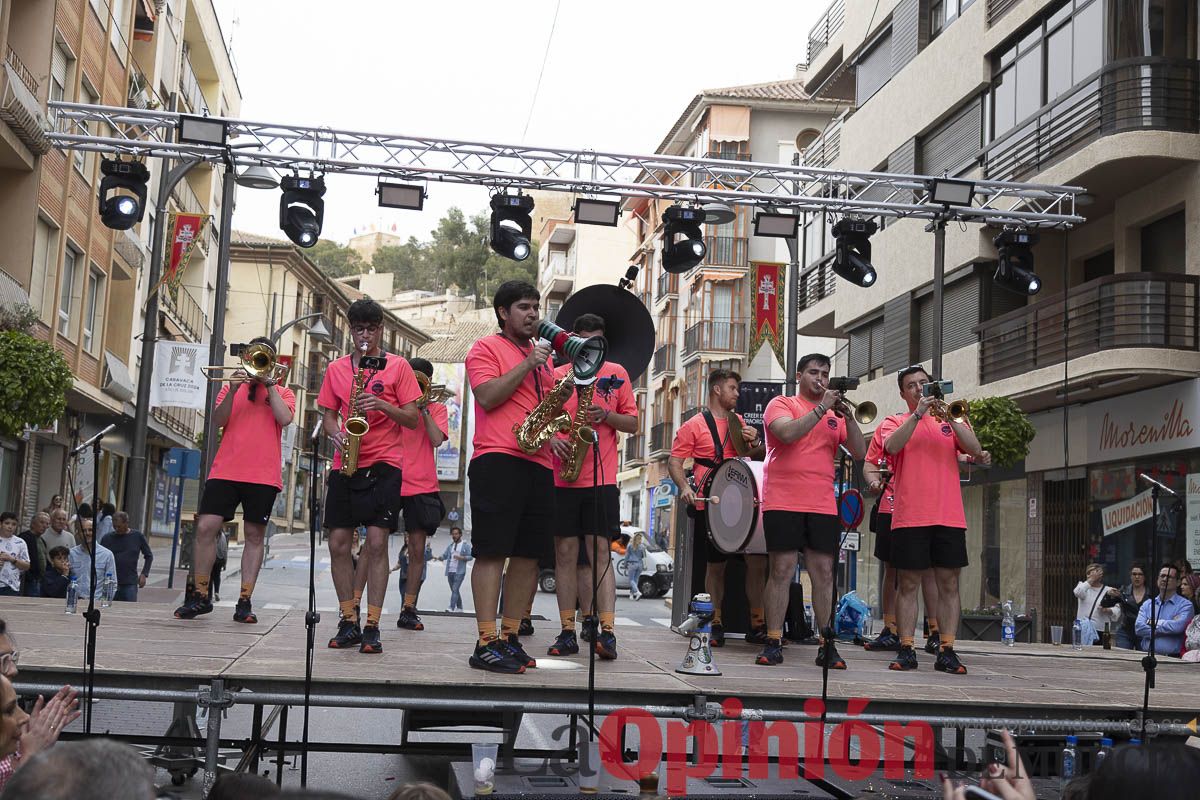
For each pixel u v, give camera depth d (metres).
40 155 20.17
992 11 22.86
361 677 5.42
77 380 25.11
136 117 13.60
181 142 13.53
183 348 18.69
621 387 7.30
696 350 47.03
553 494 6.29
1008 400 18.20
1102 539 20.25
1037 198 19.47
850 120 29.72
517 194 14.34
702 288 46.88
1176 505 18.38
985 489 24.28
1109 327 18.58
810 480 7.47
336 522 6.87
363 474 6.85
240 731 9.48
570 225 70.25
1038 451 22.27
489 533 5.96
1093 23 19.56
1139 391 19.31
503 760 5.72
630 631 9.12
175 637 6.70
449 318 98.56
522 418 6.13
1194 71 18.39
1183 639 12.55
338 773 8.32
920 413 7.58
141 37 30.59
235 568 36.59
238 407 8.05
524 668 6.09
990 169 22.50
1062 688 6.71
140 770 2.30
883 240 26.80
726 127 44.06
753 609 8.70
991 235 22.39
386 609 27.22
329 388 7.16
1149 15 18.72
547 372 6.38
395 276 114.38
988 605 23.97
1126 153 18.12
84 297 25.22
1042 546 21.97
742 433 8.75
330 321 72.81
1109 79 18.77
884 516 9.39
